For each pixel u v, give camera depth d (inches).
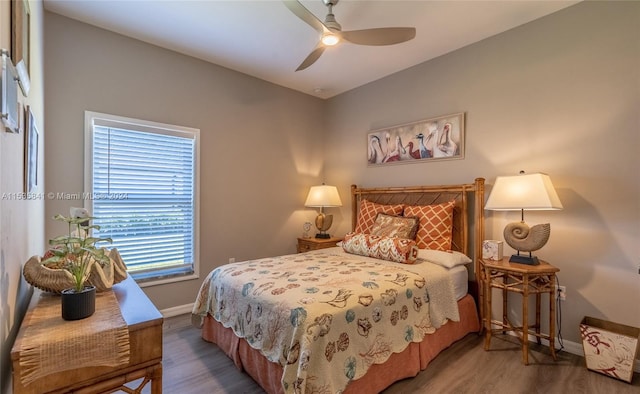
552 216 98.7
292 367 61.1
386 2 92.6
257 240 150.9
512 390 75.7
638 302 84.0
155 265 120.7
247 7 95.2
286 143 163.0
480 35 112.2
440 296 92.8
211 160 134.6
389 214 130.1
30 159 56.4
